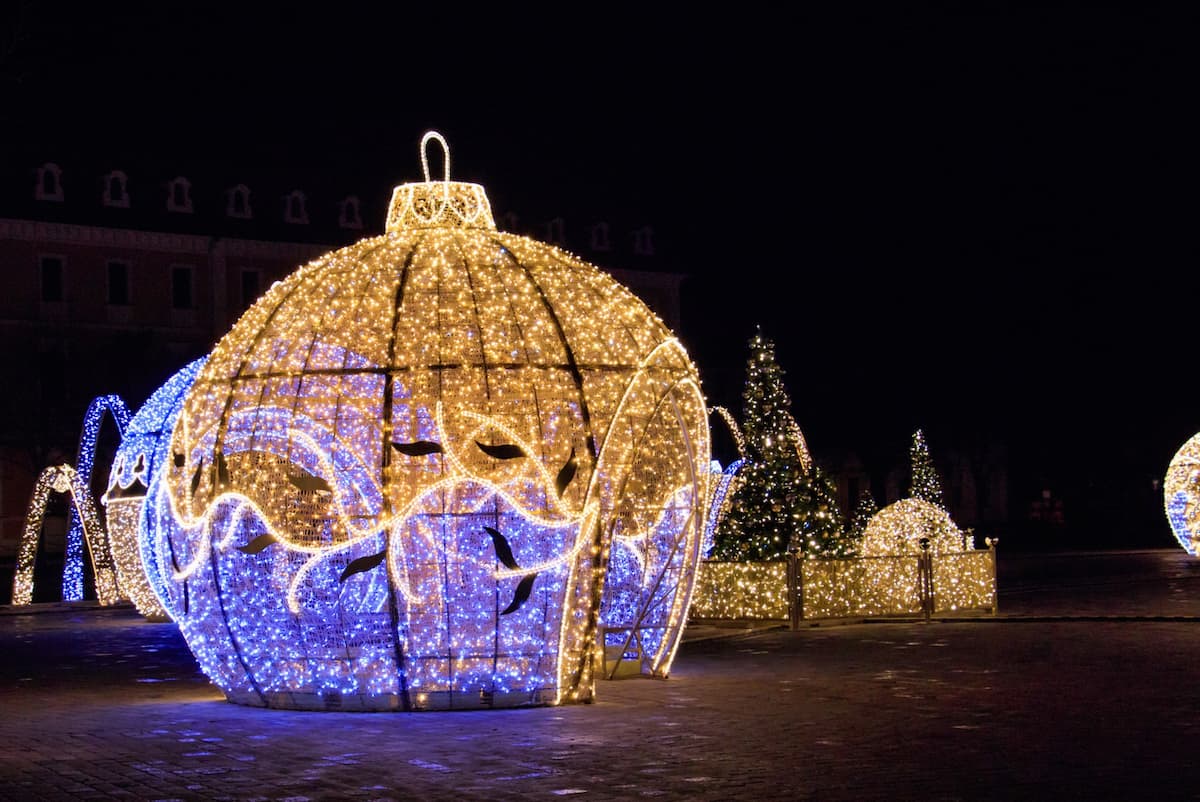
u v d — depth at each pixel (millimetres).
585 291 14398
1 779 10211
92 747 11516
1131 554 41375
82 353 52875
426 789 9562
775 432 22500
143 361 53000
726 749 10805
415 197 15039
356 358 13664
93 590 34156
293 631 13148
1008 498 65250
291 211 61781
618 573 15289
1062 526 57688
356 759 10719
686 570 14898
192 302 58469
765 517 21766
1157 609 22453
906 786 9359
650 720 12266
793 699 13383
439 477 12953
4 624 25125
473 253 14094
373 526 12938
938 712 12414
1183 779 9477
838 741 11062
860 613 21547
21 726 12773
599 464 13383
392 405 13188
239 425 13664
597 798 9156
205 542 13547
